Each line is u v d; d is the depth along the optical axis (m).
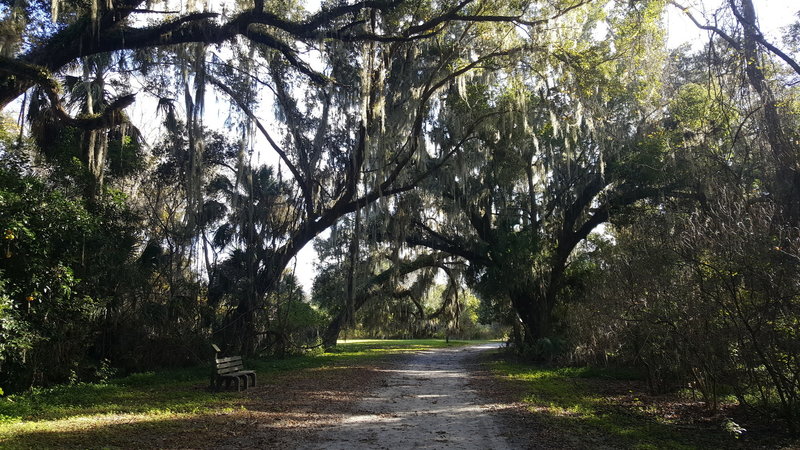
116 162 18.14
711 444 6.88
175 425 7.86
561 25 18.17
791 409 7.43
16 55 13.78
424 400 11.02
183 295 19.36
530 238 22.72
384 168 20.05
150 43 15.42
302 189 21.39
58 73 17.36
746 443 6.88
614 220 22.59
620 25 18.58
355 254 23.02
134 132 18.86
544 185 21.81
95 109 17.70
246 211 21.89
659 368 11.63
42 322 12.13
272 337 23.70
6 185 11.56
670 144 19.11
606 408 9.85
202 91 17.67
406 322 38.00
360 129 20.36
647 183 20.14
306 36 16.34
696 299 8.72
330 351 29.45
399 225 24.00
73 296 13.15
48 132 15.38
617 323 11.79
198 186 18.09
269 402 10.50
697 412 9.26
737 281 7.93
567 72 18.75
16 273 11.20
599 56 18.86
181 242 19.17
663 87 20.58
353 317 23.69
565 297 25.73
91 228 12.73
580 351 18.12
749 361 7.93
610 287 12.16
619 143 21.23
